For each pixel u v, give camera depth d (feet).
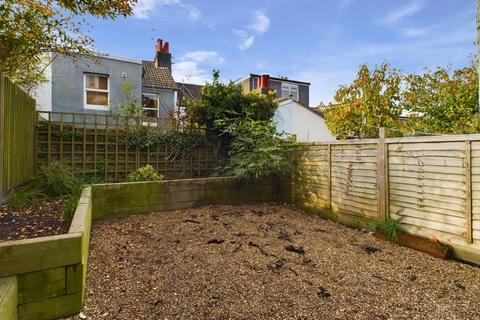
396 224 12.48
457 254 10.46
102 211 14.74
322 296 7.89
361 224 14.35
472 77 25.04
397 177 12.69
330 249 11.39
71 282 6.73
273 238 12.41
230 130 20.61
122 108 29.58
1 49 12.37
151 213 15.92
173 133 22.72
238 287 8.23
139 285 8.20
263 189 20.08
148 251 10.55
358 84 23.72
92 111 32.45
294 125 46.96
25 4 12.05
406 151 12.29
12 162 11.66
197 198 17.61
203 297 7.68
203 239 11.91
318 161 17.11
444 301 7.78
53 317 6.53
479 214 9.93
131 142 21.33
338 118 24.43
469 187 10.16
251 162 18.24
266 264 9.78
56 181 13.37
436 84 27.02
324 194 16.66
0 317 5.02
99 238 11.63
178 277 8.71
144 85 38.70
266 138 18.99
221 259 10.03
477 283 8.82
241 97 23.36
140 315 6.84
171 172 22.63
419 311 7.30
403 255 11.00
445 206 10.92
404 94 25.07
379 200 13.41
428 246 11.09
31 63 17.49
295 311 7.17
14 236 7.56
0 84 9.73
